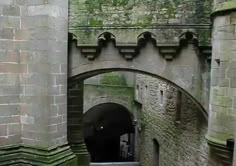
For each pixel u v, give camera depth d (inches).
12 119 278.8
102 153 1008.9
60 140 287.7
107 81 715.4
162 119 528.1
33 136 279.0
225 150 238.5
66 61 295.4
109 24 297.7
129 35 295.3
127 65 304.2
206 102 290.7
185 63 293.9
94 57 307.9
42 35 273.4
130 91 724.7
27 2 276.7
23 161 278.1
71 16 302.4
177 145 450.0
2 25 270.4
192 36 286.2
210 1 279.7
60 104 288.2
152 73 300.5
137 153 721.0
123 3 295.3
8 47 274.4
